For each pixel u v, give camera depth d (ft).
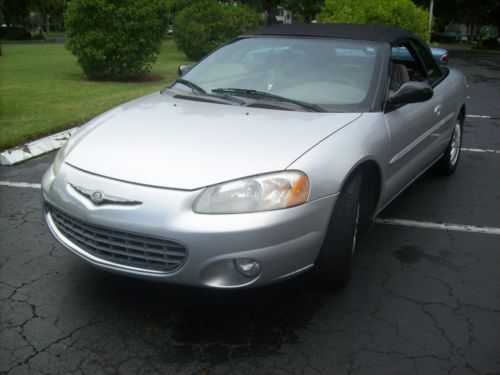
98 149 10.11
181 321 9.78
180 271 8.82
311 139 10.00
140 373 8.41
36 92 33.76
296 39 13.92
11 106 28.27
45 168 19.08
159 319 9.83
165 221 8.71
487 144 24.13
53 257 12.20
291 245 9.04
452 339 9.42
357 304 10.45
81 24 40.04
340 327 9.70
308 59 13.16
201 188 8.86
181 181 8.96
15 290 10.76
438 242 13.44
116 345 9.08
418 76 15.64
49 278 11.25
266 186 8.91
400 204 16.11
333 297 10.67
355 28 14.29
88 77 42.27
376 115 11.60
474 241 13.56
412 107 13.39
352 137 10.44
